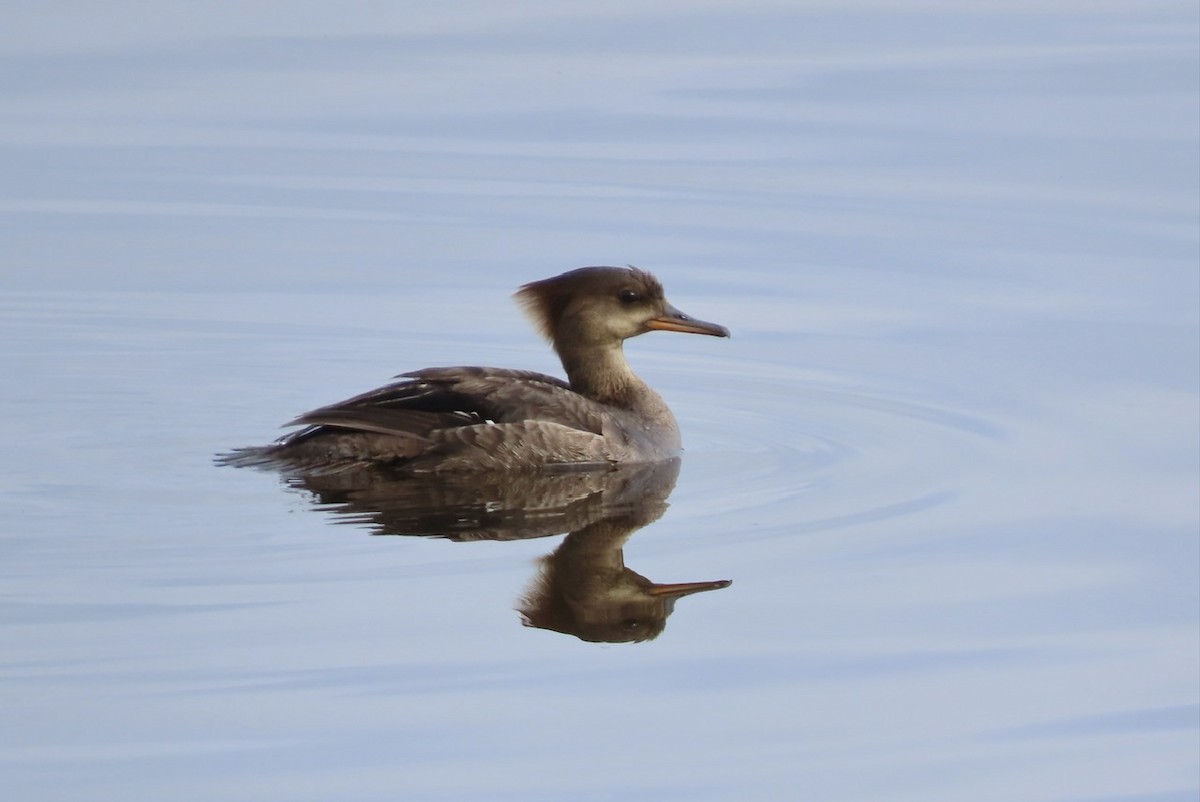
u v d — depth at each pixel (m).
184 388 16.81
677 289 19.78
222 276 20.17
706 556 12.93
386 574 12.36
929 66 27.23
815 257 20.58
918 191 22.50
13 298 19.39
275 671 11.02
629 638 11.65
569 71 27.20
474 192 22.75
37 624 11.45
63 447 14.97
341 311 19.17
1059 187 22.44
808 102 25.77
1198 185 22.25
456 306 19.34
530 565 12.61
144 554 12.56
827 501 14.05
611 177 23.22
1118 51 27.62
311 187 23.03
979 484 14.43
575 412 14.96
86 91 26.42
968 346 17.94
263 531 13.07
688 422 16.23
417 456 14.52
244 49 28.25
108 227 21.69
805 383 17.22
